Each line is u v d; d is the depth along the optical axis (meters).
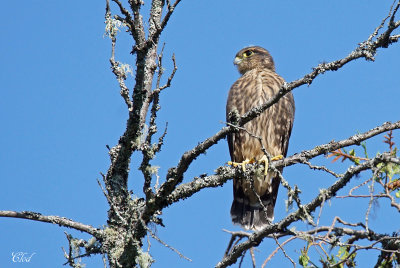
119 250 8.96
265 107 8.73
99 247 9.24
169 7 7.92
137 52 8.10
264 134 14.40
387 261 8.52
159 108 8.90
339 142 9.27
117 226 9.19
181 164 8.70
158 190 8.88
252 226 14.18
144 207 9.12
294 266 7.81
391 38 7.96
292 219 8.48
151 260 8.73
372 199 7.34
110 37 9.20
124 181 9.55
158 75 8.90
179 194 9.12
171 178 8.77
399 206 7.64
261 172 10.80
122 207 9.34
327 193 8.17
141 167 8.91
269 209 14.27
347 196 7.69
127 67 9.22
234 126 8.34
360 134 9.16
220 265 8.97
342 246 8.35
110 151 9.60
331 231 8.71
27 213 9.42
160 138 8.93
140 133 9.29
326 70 8.14
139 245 8.88
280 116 14.52
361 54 7.93
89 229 9.27
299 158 9.48
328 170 8.28
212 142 8.49
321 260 8.33
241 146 14.53
